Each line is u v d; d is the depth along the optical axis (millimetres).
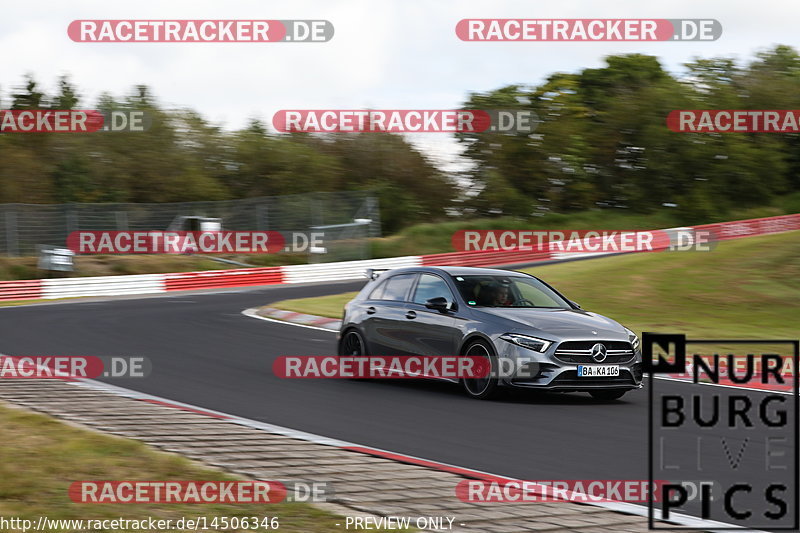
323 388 38562
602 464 25344
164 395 35719
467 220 183625
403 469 23281
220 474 21344
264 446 25625
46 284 101438
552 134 186875
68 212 122875
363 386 39375
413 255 146500
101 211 125500
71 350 48938
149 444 25391
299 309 74625
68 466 21500
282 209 140000
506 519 18656
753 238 115875
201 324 65062
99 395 34250
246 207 137625
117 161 163125
